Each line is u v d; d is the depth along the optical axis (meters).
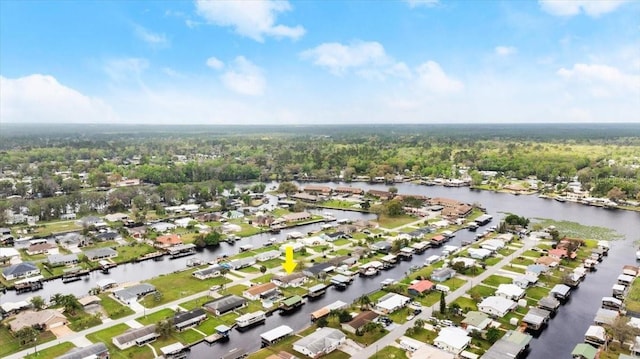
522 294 118.31
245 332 100.94
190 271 139.62
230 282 130.25
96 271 142.62
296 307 115.06
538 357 90.25
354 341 95.50
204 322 104.62
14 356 88.44
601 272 140.62
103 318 105.88
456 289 123.56
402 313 108.62
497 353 87.00
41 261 148.38
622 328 92.56
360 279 135.75
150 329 97.06
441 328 99.25
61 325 101.50
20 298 120.56
